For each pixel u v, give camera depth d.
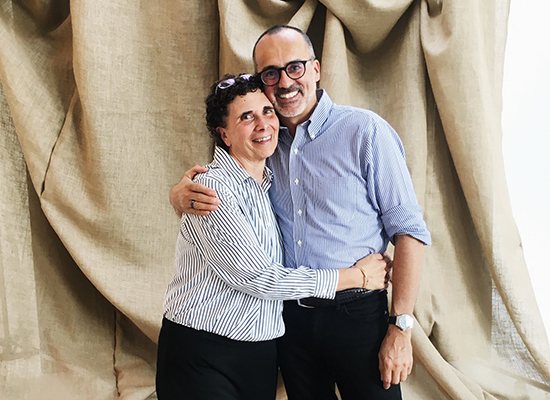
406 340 1.68
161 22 2.66
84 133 2.69
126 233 2.69
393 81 2.60
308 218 1.73
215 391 1.62
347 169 1.68
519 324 2.53
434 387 2.54
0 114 2.83
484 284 2.71
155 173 2.71
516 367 2.65
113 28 2.61
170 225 2.73
